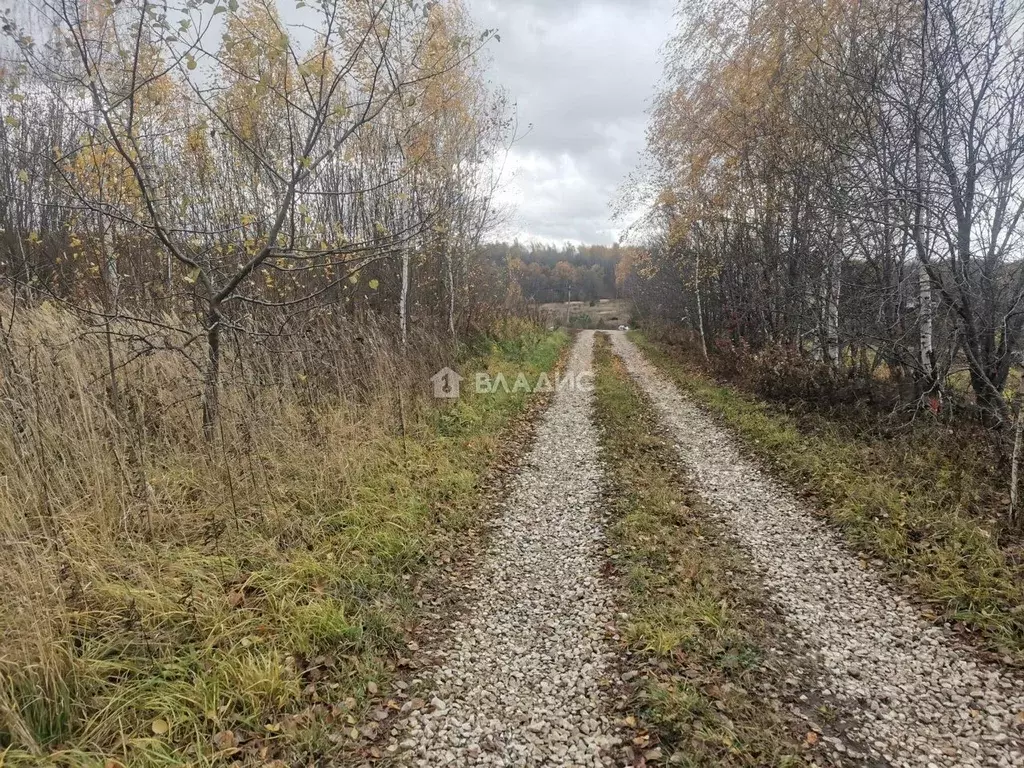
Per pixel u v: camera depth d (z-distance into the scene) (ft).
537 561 16.80
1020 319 22.18
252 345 23.16
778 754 9.53
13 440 14.97
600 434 30.94
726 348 49.03
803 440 26.22
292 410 21.99
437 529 18.11
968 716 10.38
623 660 12.12
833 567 15.81
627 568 15.92
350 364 27.63
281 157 20.17
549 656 12.37
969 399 24.89
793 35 31.99
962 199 22.09
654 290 100.58
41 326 18.75
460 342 48.47
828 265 32.48
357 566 14.83
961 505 17.52
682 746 9.76
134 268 28.22
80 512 13.80
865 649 12.35
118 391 17.76
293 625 12.08
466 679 11.62
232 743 9.48
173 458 17.98
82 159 18.83
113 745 8.98
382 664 11.87
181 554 13.73
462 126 45.21
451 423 28.91
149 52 15.84
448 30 39.34
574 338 108.88
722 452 27.09
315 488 18.28
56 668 9.27
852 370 30.12
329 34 15.37
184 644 11.21
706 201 47.01
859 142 26.53
